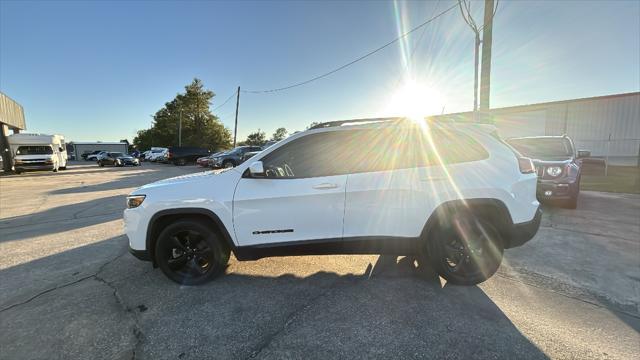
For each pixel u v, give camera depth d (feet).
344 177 10.46
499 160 10.62
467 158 10.59
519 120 62.85
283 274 11.69
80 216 22.65
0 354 7.40
